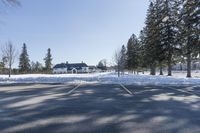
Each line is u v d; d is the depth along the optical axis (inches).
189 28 1477.6
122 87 893.8
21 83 1123.3
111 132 288.0
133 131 292.2
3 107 453.7
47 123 330.3
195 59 1665.8
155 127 310.8
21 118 360.5
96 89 810.8
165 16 1881.2
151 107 457.4
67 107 454.6
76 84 1048.2
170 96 628.1
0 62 2896.2
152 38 1988.2
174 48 1838.1
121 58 2901.1
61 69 5526.6
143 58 2464.3
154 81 1181.1
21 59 4087.1
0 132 287.9
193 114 394.3
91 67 5984.3
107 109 434.6
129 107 456.1
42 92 715.4
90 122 336.2
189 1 1475.1
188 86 956.0
